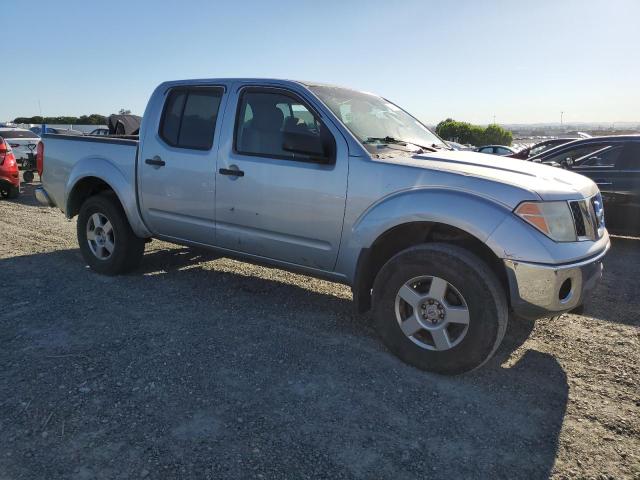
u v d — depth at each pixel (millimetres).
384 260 3840
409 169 3469
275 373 3312
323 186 3756
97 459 2424
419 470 2434
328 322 4242
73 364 3342
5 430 2623
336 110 3918
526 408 3016
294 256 4062
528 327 4230
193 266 5797
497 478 2396
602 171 7594
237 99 4312
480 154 4164
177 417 2779
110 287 4965
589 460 2549
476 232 3133
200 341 3758
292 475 2359
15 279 5152
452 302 3295
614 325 4395
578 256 3156
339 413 2881
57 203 5695
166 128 4750
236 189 4207
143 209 4930
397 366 3477
